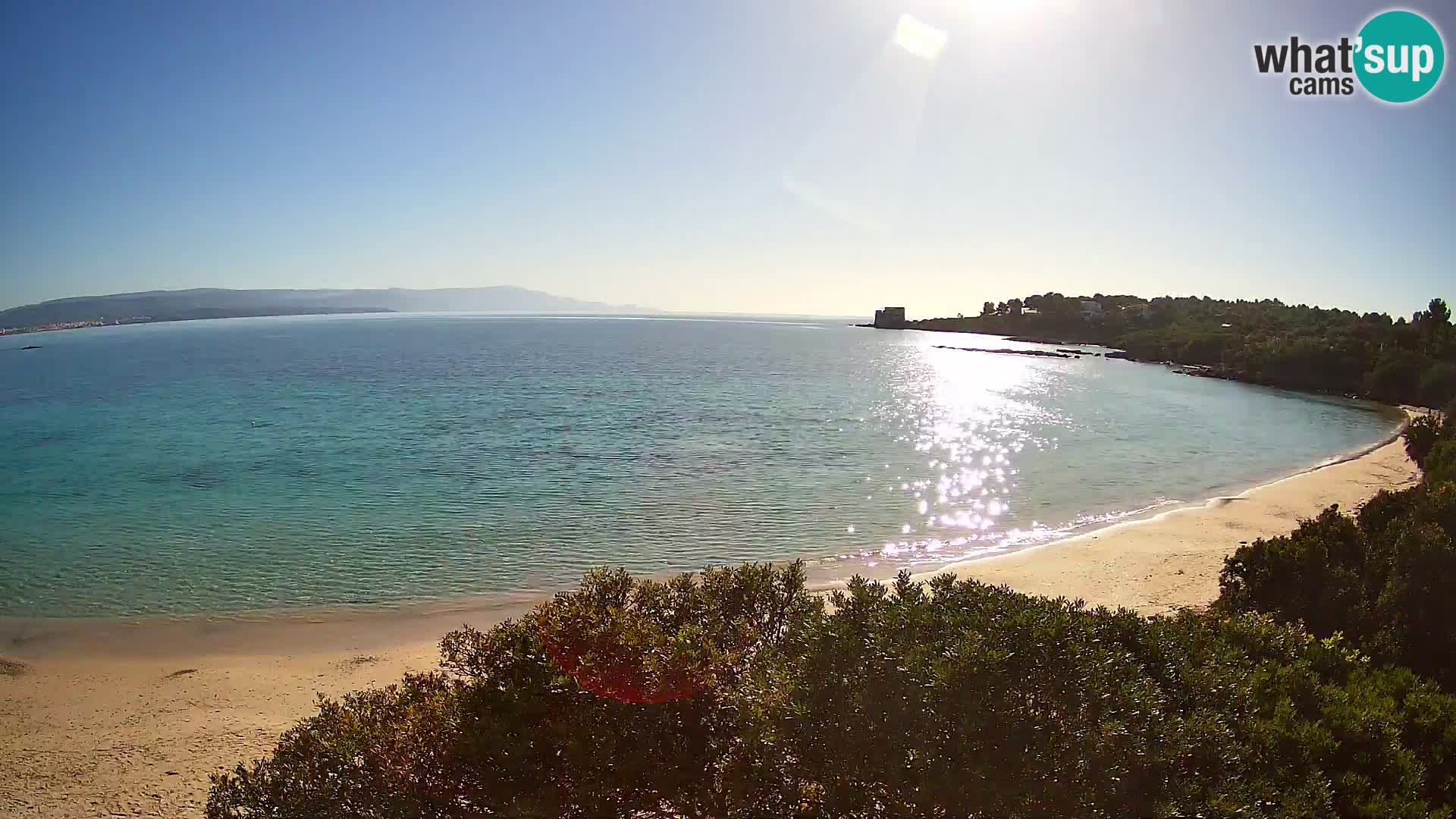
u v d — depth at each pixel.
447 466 32.50
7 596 17.44
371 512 24.95
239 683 13.03
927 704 5.33
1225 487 30.50
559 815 6.05
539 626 7.37
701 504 26.31
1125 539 21.86
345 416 47.69
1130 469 34.06
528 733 6.33
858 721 5.36
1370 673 8.03
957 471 32.66
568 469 31.84
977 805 4.89
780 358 109.56
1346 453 39.12
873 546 21.70
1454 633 9.91
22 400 57.16
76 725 11.51
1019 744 5.17
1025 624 6.19
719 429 43.12
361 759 6.21
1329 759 6.15
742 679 6.36
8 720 11.70
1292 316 133.62
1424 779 6.20
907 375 83.19
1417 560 10.63
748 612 8.36
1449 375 62.47
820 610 6.86
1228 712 6.37
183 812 9.20
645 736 6.43
